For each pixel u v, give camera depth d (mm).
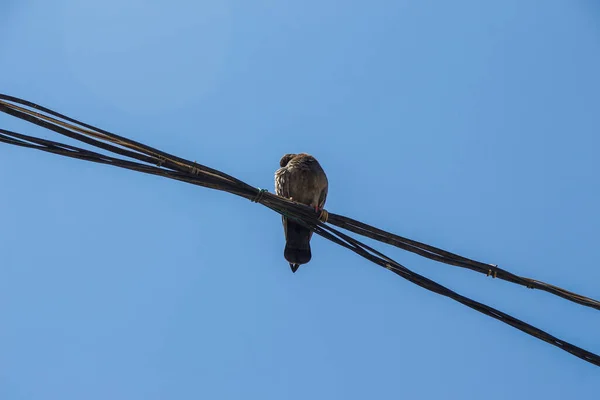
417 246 11148
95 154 10031
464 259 11086
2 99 9703
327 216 11258
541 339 11000
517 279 11008
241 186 10914
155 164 10344
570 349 10898
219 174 10734
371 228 11273
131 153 10227
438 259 11164
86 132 10016
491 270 11023
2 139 9664
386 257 11234
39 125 9828
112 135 10109
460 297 11062
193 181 10586
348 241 11273
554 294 10992
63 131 9898
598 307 10906
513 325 11000
